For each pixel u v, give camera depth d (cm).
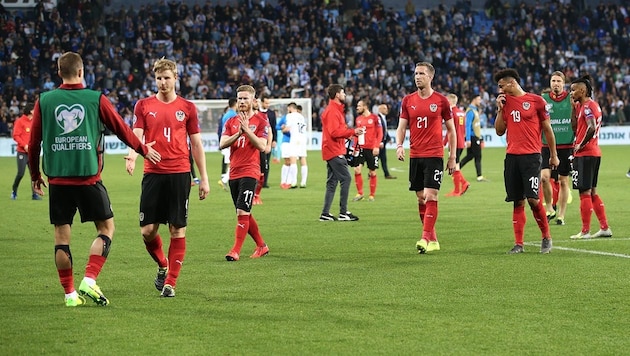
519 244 1259
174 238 962
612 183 2512
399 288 986
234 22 5378
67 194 879
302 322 821
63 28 5081
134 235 1488
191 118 973
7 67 4844
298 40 5312
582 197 1408
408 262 1177
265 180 2502
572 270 1096
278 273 1099
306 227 1595
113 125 877
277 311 870
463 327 796
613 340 748
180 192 963
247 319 834
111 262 1197
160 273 1000
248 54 5159
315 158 3888
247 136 1217
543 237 1254
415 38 5384
